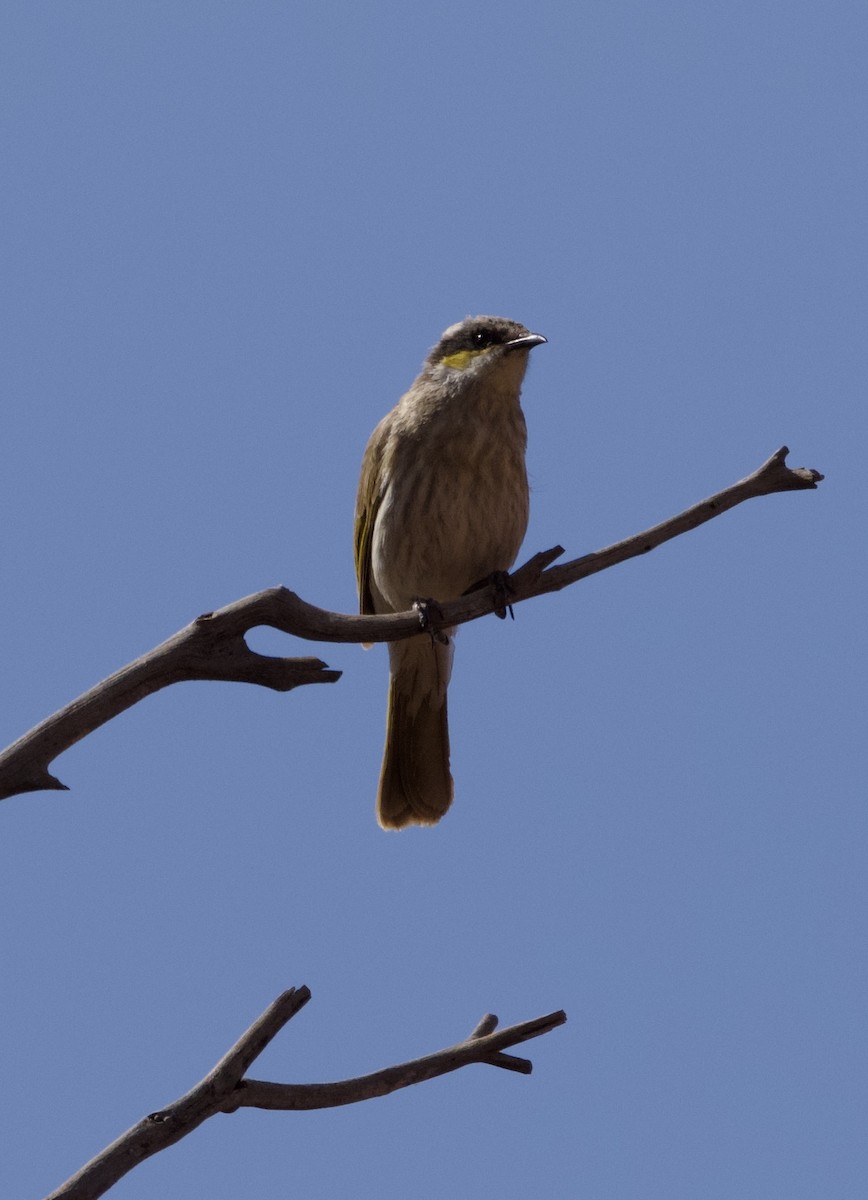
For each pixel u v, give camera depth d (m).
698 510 10.33
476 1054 8.79
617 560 10.34
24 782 8.81
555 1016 8.94
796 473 10.38
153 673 9.03
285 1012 8.16
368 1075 8.50
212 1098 7.91
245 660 9.22
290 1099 8.26
